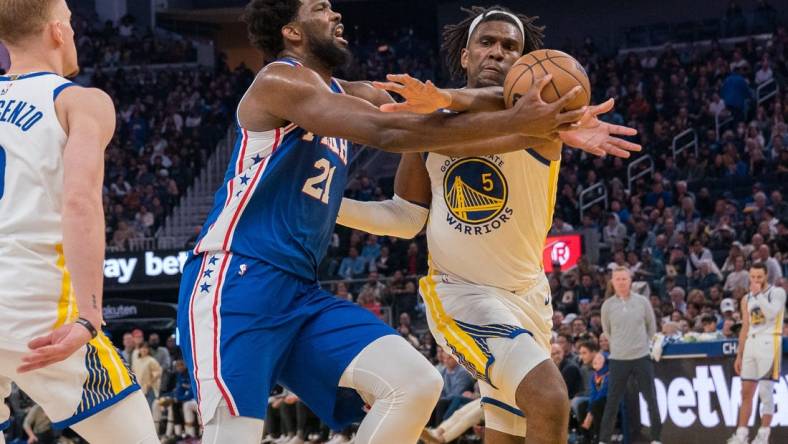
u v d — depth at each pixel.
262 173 3.28
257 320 3.21
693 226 16.23
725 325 10.35
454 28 4.57
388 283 14.40
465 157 4.07
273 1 3.47
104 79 24.62
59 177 2.94
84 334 2.68
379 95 3.85
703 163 18.59
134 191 21.05
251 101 3.27
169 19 28.78
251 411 3.17
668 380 9.16
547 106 2.79
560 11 26.28
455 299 4.11
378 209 4.26
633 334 8.96
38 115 2.96
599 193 18.42
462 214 4.09
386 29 28.66
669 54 22.66
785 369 8.95
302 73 3.19
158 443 3.10
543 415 3.71
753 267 8.86
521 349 3.83
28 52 3.10
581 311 12.78
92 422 3.00
